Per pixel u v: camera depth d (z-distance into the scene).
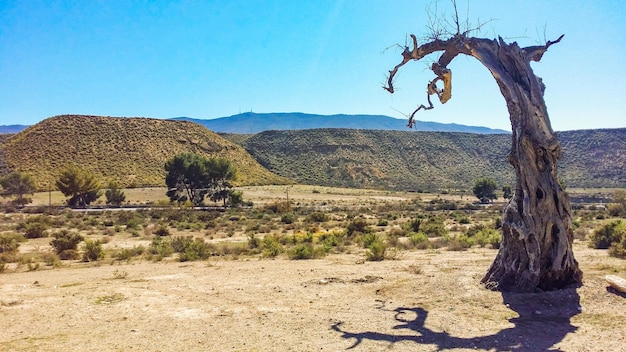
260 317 9.13
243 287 11.98
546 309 8.97
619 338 7.29
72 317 9.31
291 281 12.68
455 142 156.00
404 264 15.16
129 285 12.52
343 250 21.23
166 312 9.62
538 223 9.90
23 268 17.70
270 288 11.80
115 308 9.96
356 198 87.44
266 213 55.06
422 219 44.44
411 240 23.62
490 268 10.68
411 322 8.49
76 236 24.25
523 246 10.03
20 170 84.50
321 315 9.15
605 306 8.82
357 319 8.79
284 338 7.79
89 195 67.81
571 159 123.00
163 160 99.94
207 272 14.94
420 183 128.75
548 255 9.98
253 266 16.28
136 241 29.66
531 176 9.95
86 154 94.50
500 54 10.40
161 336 8.05
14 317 9.33
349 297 10.65
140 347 7.49
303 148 147.00
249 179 105.44
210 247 23.00
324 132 155.38
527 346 7.16
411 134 158.88
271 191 93.88
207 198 78.38
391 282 11.90
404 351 7.07
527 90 10.10
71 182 65.06
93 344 7.65
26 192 70.25
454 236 27.12
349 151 143.88
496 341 7.40
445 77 10.95
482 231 26.31
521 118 10.11
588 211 52.50
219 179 73.00
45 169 86.69
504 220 10.38
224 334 8.09
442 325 8.27
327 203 74.06
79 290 11.87
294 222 44.34
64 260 20.86
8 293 11.59
